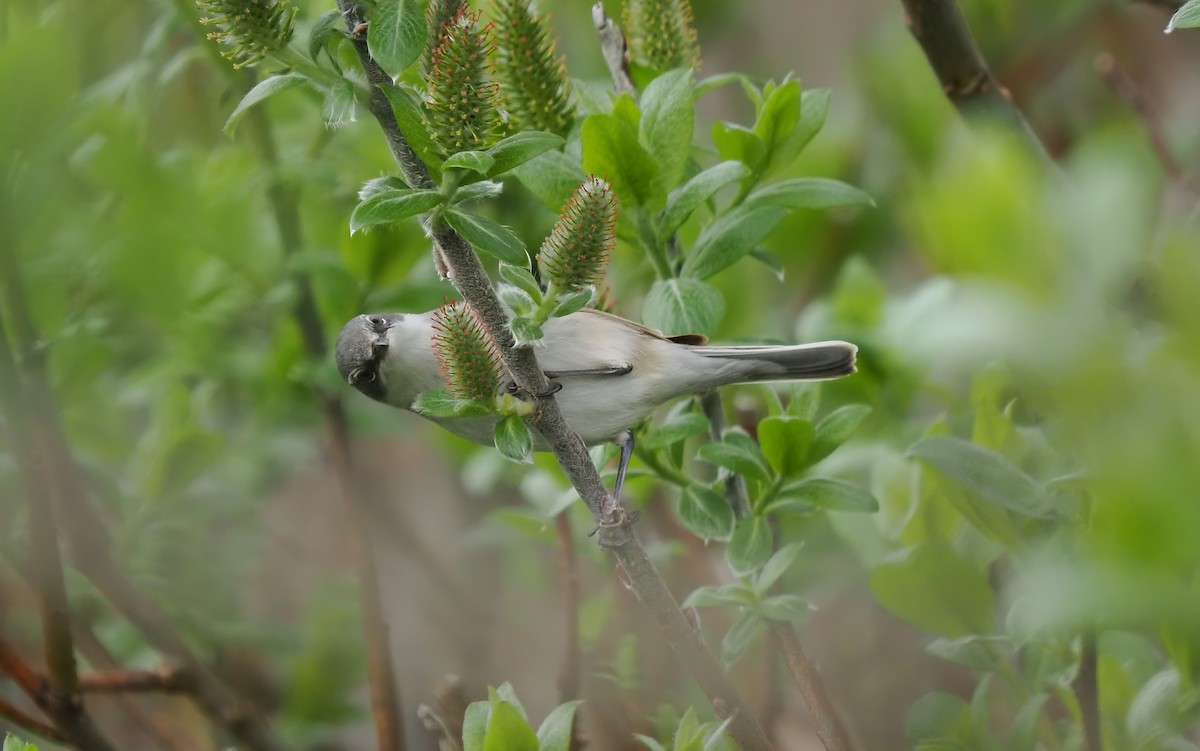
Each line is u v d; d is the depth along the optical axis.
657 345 7.36
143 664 9.17
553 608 10.14
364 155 9.77
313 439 10.88
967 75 6.32
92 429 9.77
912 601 5.84
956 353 2.56
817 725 5.95
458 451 10.45
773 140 6.91
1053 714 6.78
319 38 4.79
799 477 6.31
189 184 8.36
